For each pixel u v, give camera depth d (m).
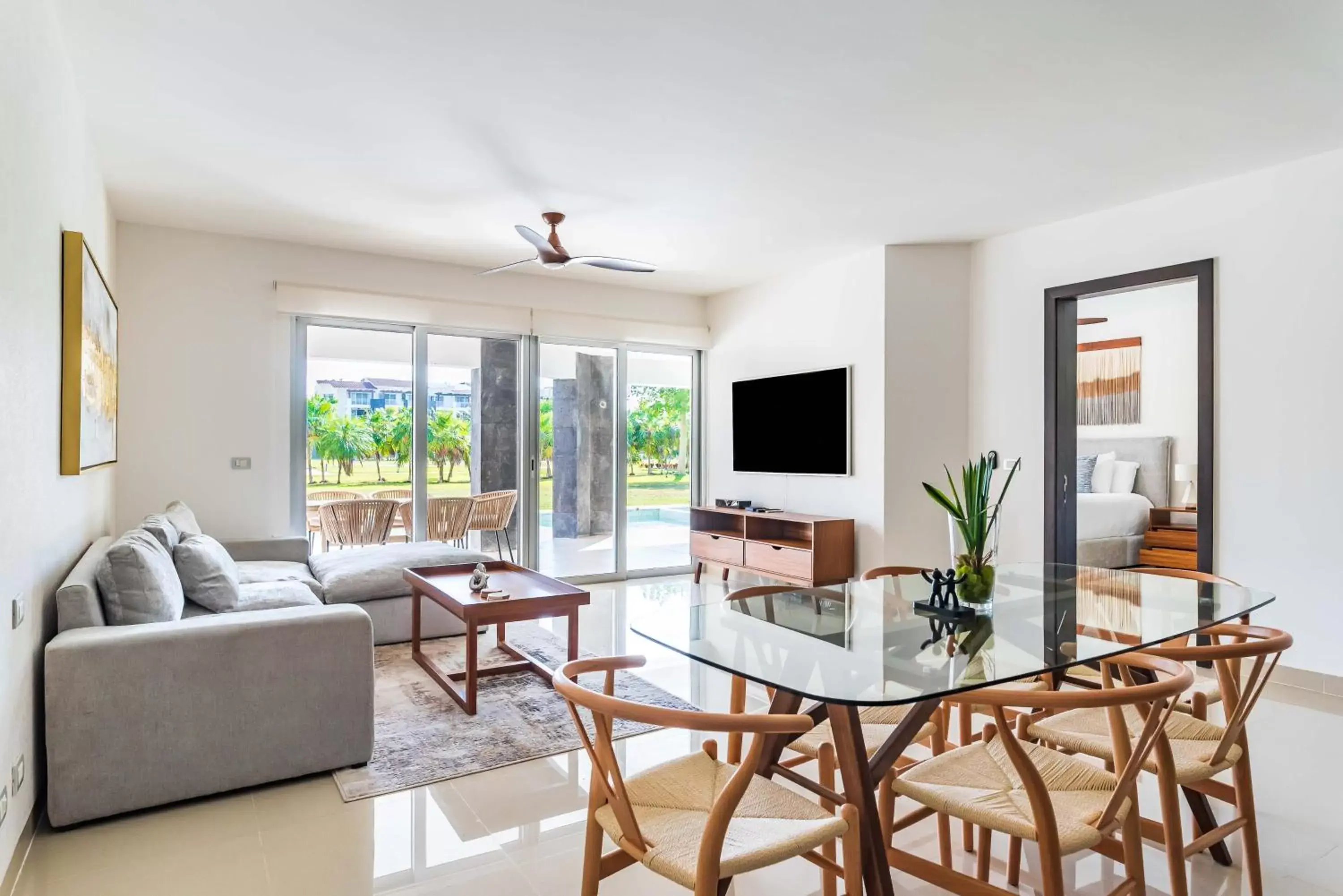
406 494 5.86
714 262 5.88
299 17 2.53
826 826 1.54
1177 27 2.61
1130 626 2.09
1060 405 4.87
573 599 3.58
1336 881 2.12
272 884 2.09
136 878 2.11
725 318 6.98
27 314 2.13
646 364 7.00
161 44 2.71
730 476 6.91
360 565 4.61
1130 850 1.63
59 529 2.69
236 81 2.98
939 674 1.66
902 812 2.56
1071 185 4.18
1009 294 5.14
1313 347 3.73
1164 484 7.05
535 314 6.27
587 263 4.60
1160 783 1.74
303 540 5.10
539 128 3.42
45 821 2.42
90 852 2.24
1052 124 3.38
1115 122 3.37
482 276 6.05
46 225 2.39
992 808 1.61
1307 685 3.73
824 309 5.90
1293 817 2.49
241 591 3.89
